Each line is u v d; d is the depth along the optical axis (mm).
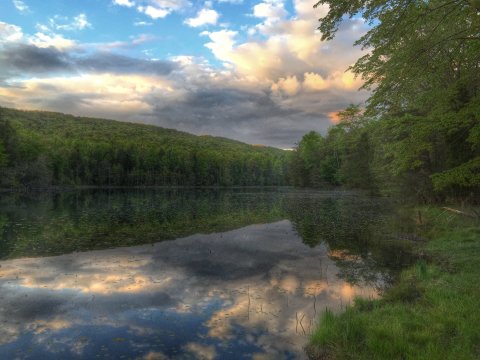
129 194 73875
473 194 22516
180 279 11469
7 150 78875
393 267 12961
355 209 35562
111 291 10195
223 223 25328
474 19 10516
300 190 96438
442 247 14805
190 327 7738
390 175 34562
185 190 105062
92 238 18844
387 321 7047
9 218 27438
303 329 7578
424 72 12508
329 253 15492
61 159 100125
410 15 10586
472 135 11867
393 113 25234
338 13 10625
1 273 11992
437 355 5551
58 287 10523
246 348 6781
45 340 7070
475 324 6527
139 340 7105
